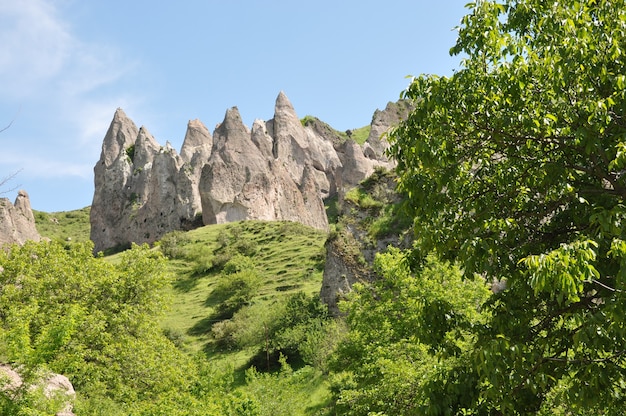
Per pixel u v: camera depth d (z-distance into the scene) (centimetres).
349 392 2061
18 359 1375
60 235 19775
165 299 3475
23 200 15325
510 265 964
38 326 2570
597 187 970
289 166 19412
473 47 980
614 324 762
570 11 911
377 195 5041
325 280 5772
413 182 1033
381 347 2092
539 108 938
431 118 957
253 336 6222
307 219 16400
